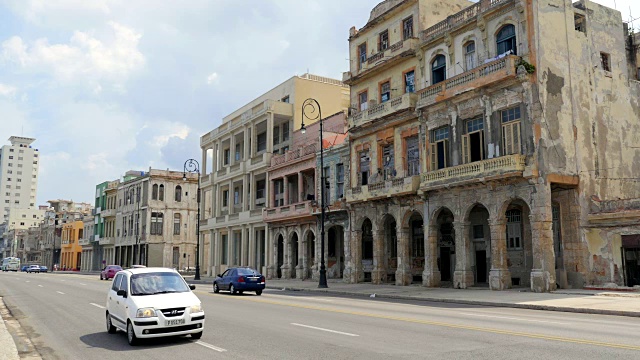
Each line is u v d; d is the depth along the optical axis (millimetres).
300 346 11102
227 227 59156
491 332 12438
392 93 37906
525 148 27281
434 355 9781
